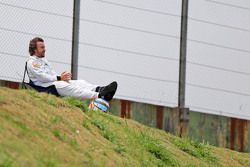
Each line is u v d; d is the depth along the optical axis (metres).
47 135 27.66
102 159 28.84
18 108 28.30
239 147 42.69
